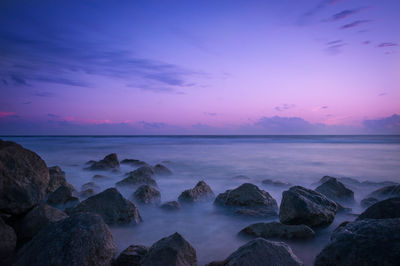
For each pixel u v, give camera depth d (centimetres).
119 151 3136
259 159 2420
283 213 675
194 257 457
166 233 682
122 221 685
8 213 657
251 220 769
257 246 425
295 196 678
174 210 838
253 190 880
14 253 535
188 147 4022
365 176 1619
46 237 457
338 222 725
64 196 820
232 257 434
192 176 1537
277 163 2150
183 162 2191
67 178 1383
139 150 3325
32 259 423
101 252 450
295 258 418
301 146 4475
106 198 715
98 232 471
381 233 396
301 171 1770
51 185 944
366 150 3569
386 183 1213
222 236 665
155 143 5256
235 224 747
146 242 621
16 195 668
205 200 950
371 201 889
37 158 785
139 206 848
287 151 3350
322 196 735
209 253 573
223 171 1742
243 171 1750
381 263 354
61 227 475
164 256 418
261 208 838
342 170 1822
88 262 428
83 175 1466
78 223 478
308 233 607
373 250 373
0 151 704
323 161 2294
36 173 750
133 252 485
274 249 423
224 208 876
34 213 623
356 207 899
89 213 516
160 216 809
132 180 1137
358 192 1113
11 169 691
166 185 1276
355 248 389
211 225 741
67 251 425
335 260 396
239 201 862
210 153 2991
